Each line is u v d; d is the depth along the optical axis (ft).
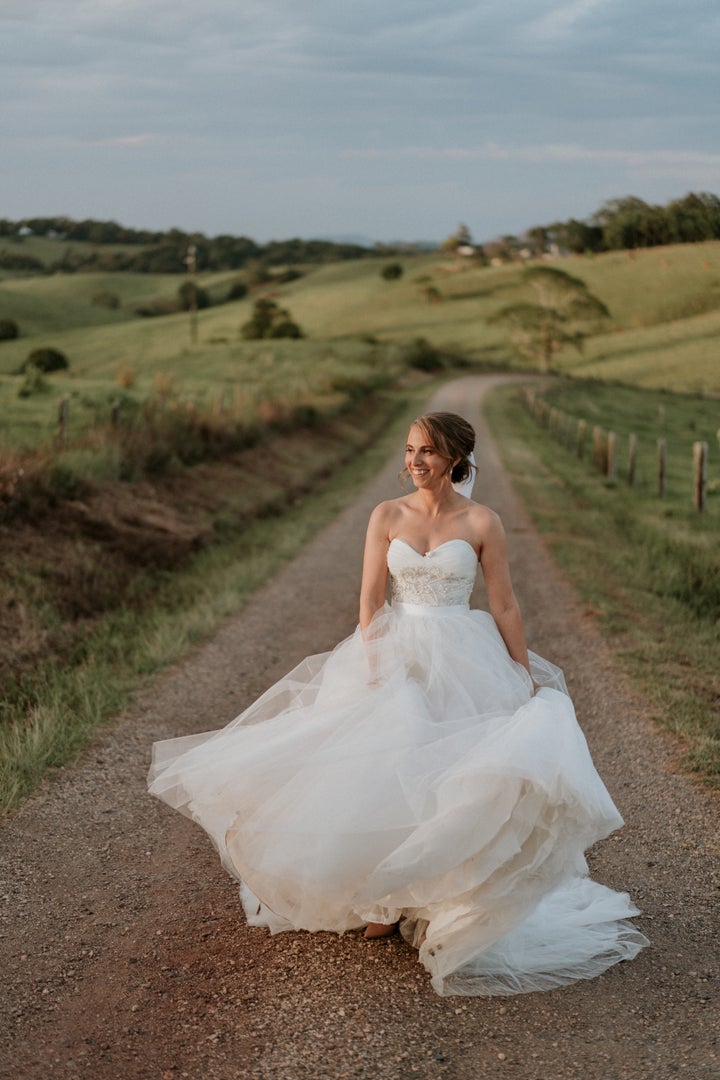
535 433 107.55
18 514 35.09
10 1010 10.38
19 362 289.94
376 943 11.60
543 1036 9.69
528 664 12.01
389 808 10.17
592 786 10.33
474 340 274.36
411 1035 9.71
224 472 59.31
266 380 168.25
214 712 21.66
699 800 15.98
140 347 311.68
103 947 11.78
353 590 35.29
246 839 10.84
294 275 538.88
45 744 18.40
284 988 10.64
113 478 45.85
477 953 10.39
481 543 11.73
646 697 21.62
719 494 58.95
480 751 10.24
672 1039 9.57
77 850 14.65
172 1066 9.29
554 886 10.52
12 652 24.57
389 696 11.03
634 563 37.11
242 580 35.91
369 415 129.08
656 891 13.04
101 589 31.86
